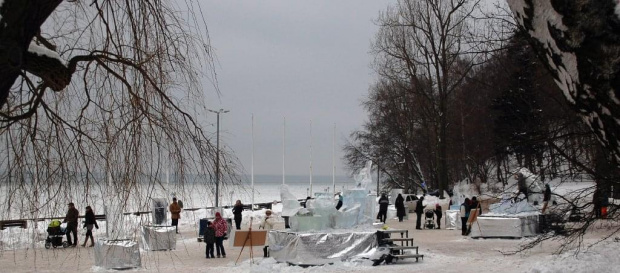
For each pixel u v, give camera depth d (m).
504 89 25.53
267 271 21.78
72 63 6.86
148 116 8.45
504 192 23.20
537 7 2.91
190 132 8.68
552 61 2.95
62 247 27.17
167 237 27.45
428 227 38.03
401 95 64.62
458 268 21.12
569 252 20.12
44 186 8.31
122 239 11.20
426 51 56.66
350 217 24.95
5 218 8.26
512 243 27.80
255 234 23.41
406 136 70.56
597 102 2.80
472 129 53.94
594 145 13.55
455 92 59.72
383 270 21.28
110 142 8.42
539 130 18.45
